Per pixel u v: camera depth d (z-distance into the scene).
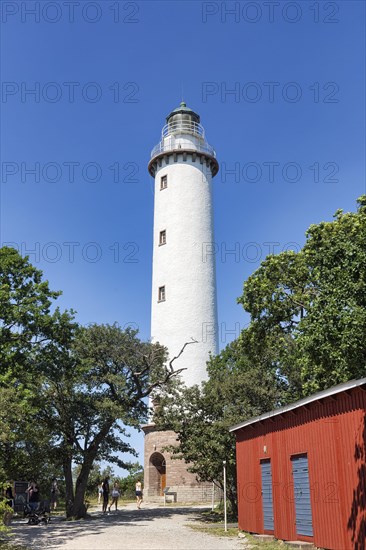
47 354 25.33
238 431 20.88
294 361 25.97
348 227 21.31
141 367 27.72
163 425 26.34
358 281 15.64
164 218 42.28
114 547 15.55
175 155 43.09
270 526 17.25
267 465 17.81
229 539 17.41
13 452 23.97
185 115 45.16
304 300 24.41
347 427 13.18
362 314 15.30
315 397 14.27
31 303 25.06
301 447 15.41
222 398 25.98
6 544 16.20
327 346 16.59
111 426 26.84
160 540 17.12
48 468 30.09
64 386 26.05
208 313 39.91
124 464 26.92
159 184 43.66
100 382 26.55
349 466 12.97
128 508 32.69
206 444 23.75
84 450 26.44
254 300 25.58
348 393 13.16
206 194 43.16
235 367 32.84
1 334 24.20
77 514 25.55
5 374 22.67
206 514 26.95
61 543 16.55
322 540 13.95
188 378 37.91
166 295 40.16
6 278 25.41
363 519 12.20
